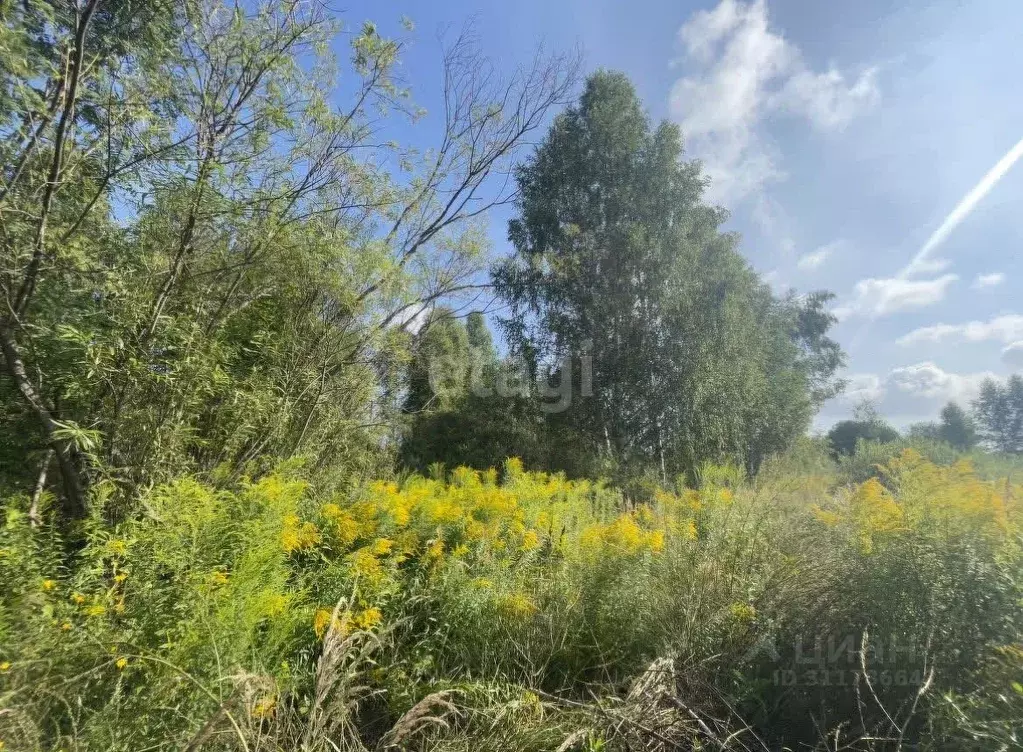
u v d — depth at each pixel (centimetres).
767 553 321
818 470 801
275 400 473
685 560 335
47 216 329
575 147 1532
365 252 551
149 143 363
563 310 1522
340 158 534
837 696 237
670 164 1481
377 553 326
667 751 228
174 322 376
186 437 389
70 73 338
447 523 398
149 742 184
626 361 1409
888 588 251
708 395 1309
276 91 437
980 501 275
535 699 245
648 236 1429
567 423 1422
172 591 225
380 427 688
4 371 353
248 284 475
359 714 251
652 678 254
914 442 754
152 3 383
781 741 230
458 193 816
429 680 265
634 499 870
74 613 216
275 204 434
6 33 299
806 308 2158
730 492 389
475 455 1314
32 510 287
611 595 318
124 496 346
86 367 332
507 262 1526
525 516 451
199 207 388
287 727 209
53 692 183
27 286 338
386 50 554
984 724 180
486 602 310
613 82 1546
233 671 201
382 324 609
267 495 297
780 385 1580
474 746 221
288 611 247
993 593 229
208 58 428
